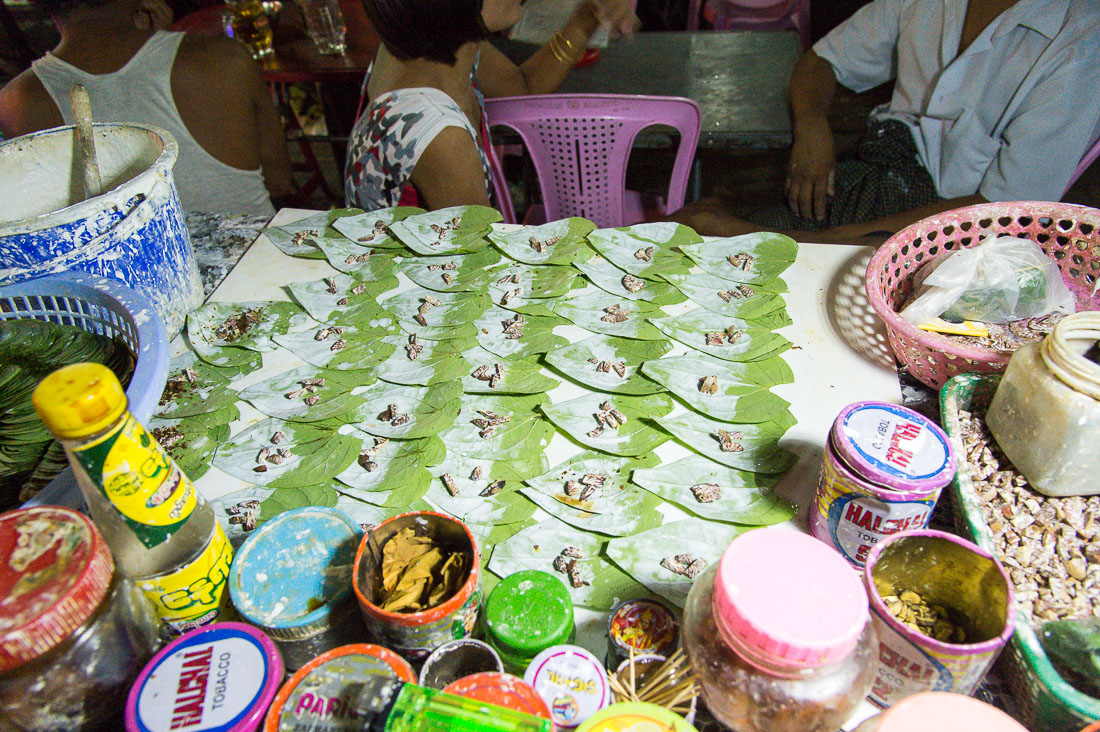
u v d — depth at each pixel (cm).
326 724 59
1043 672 64
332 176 386
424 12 157
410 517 74
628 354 114
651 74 238
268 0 296
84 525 62
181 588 71
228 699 61
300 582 74
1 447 89
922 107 224
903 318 110
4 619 56
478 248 140
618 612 75
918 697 59
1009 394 88
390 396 110
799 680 58
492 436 102
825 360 113
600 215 216
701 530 89
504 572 85
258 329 125
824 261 133
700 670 63
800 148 227
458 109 170
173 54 198
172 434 106
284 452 102
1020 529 85
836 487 77
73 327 106
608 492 94
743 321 120
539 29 267
